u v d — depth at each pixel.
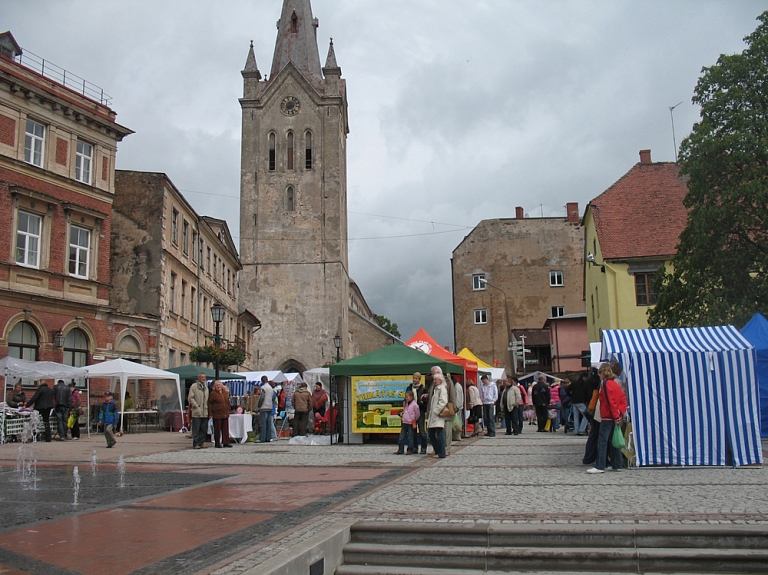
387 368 20.41
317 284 60.31
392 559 7.31
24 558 6.35
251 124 62.84
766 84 24.06
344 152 66.88
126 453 17.73
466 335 65.81
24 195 26.39
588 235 41.91
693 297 24.19
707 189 24.58
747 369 13.39
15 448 19.44
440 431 15.84
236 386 32.69
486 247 66.69
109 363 26.08
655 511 8.20
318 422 25.69
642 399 13.48
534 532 7.33
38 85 27.36
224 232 52.06
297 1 67.00
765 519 7.66
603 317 36.56
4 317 25.34
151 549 6.66
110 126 30.61
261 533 7.32
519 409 25.41
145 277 34.50
